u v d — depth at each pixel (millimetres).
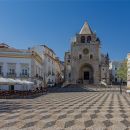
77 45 97625
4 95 40969
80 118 16422
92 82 96688
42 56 91750
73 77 96875
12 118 16359
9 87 65750
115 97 42156
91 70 97875
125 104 27703
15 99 37156
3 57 68812
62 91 70312
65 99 36594
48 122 14797
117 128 13117
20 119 15922
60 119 15953
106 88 79812
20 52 69938
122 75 88938
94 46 96812
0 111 20328
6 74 68625
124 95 49375
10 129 12719
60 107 23844
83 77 98125
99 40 98000
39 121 15141
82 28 99688
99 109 22047
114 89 76250
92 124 14234
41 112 19625
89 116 17375
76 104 27469
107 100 34406
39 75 82688
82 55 97250
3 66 68625
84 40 98125
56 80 117062
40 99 36812
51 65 105625
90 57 96875
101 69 105812
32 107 23828
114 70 130500
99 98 39125
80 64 97000
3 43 82062
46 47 96000
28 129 12750
